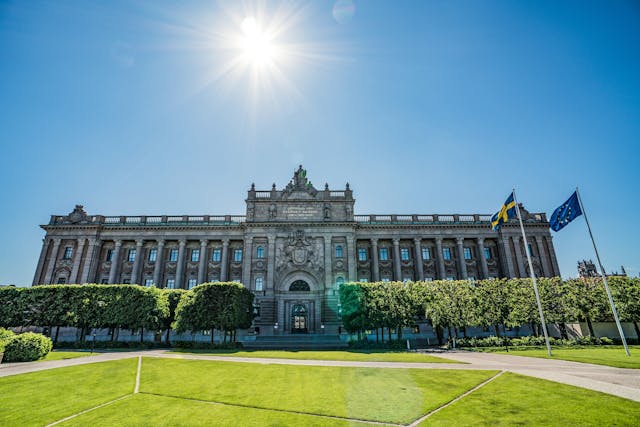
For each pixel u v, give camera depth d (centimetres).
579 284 4728
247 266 6594
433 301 4641
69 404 1692
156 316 4641
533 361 2772
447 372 2297
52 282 6725
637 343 4359
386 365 2681
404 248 7288
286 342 5131
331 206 7069
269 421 1423
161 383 2155
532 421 1291
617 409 1360
